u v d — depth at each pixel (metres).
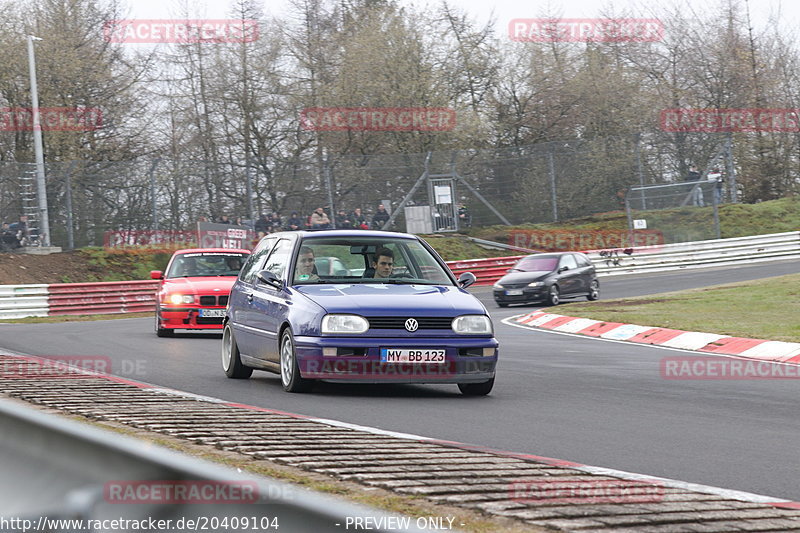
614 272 128.38
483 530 12.77
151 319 86.94
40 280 101.94
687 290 91.75
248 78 151.88
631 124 169.25
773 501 16.28
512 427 25.34
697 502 15.52
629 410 28.98
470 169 126.75
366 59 149.38
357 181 119.44
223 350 38.94
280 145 153.38
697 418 27.47
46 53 133.75
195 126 156.88
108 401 27.50
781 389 34.81
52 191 109.69
